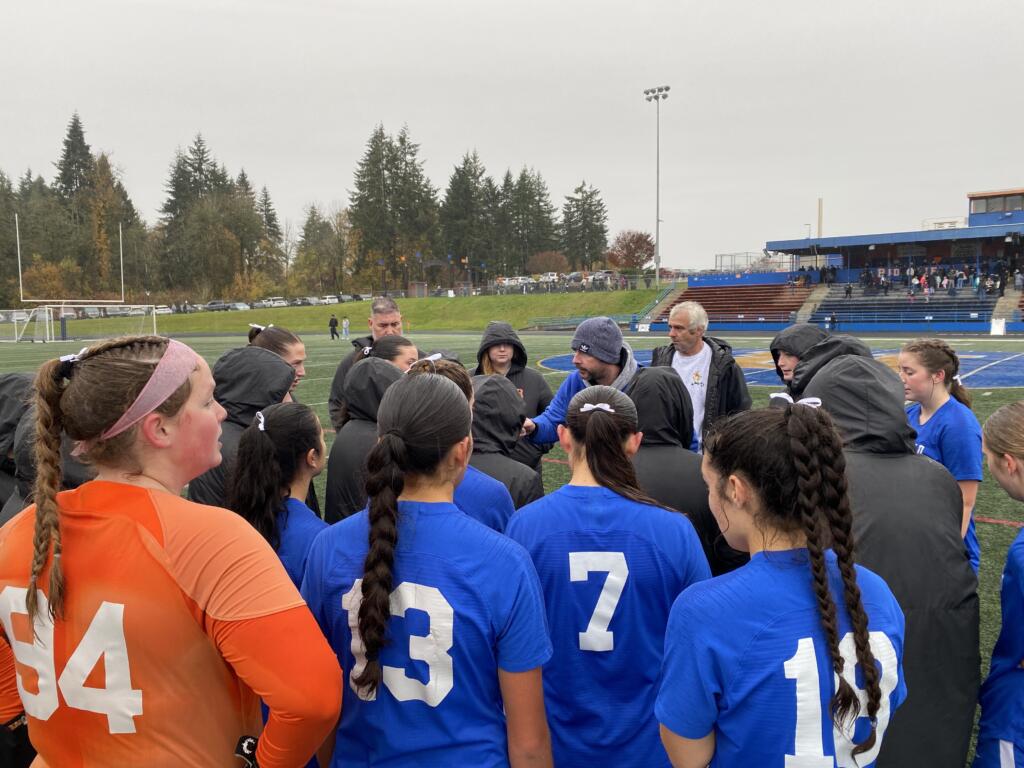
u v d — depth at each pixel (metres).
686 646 1.38
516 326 44.91
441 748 1.52
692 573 2.07
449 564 1.53
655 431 2.79
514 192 90.31
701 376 4.80
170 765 1.29
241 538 1.33
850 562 1.33
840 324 35.31
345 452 3.12
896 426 2.17
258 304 60.38
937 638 2.00
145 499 1.32
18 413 2.91
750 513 1.41
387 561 1.49
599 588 2.03
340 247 77.94
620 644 2.04
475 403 3.03
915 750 2.02
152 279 73.12
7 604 1.36
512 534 2.13
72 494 1.35
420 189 78.25
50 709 1.33
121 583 1.27
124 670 1.28
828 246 42.25
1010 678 1.97
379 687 1.53
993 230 37.06
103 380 1.29
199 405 1.41
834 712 1.30
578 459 2.16
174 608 1.27
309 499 3.47
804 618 1.33
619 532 2.03
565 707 2.08
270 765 1.29
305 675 1.26
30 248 67.31
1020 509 6.14
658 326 39.47
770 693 1.32
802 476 1.33
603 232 97.06
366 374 3.16
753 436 1.38
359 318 52.81
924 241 39.25
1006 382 14.55
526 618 1.57
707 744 1.41
